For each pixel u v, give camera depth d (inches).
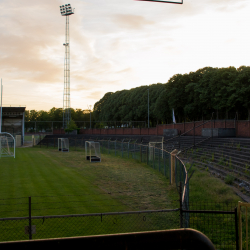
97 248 119.1
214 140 1160.8
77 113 4835.1
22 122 2452.0
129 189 630.5
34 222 396.2
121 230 364.5
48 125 4190.5
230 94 1486.2
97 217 418.3
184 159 1029.8
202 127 1462.8
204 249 122.1
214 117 1598.2
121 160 1234.6
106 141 1802.4
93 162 1168.2
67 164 1109.1
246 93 1384.1
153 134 2258.9
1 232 356.5
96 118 4254.4
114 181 732.7
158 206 483.2
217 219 369.1
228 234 316.2
